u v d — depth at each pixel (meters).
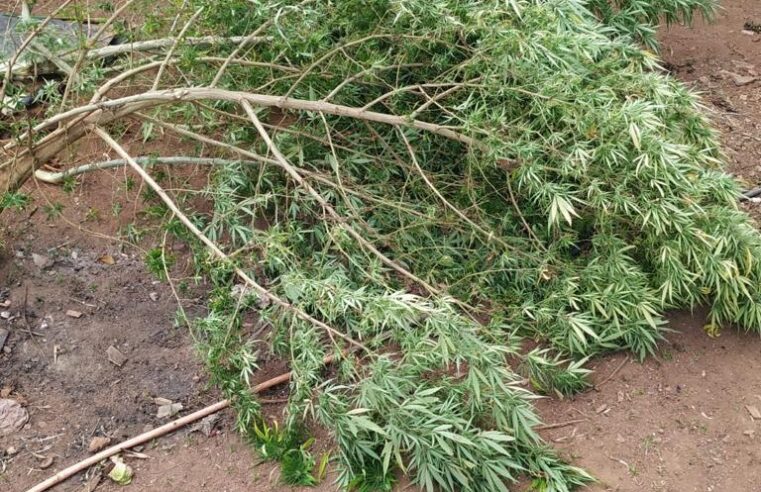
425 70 3.64
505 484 2.83
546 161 3.39
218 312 3.12
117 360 3.25
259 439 2.98
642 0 4.61
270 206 3.85
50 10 4.84
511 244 3.47
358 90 3.72
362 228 3.39
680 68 5.28
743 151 4.52
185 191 3.69
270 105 3.36
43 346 3.26
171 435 3.03
